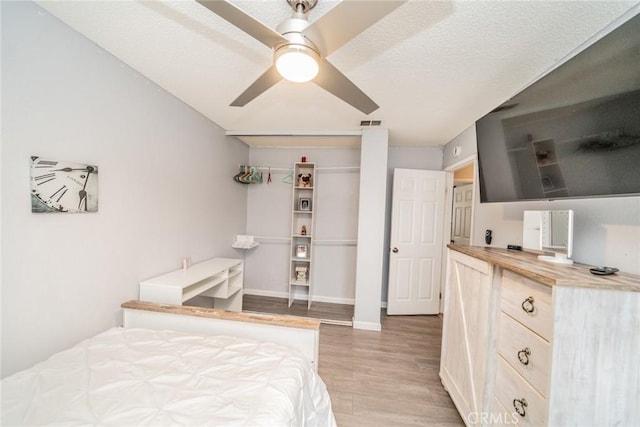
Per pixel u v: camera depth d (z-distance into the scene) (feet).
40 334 4.29
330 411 4.44
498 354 4.40
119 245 5.74
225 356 4.01
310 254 11.50
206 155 9.12
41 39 4.14
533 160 4.83
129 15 4.27
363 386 6.43
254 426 2.68
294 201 11.69
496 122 5.82
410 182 11.09
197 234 8.78
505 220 6.87
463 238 12.76
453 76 5.78
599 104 3.51
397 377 6.82
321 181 12.48
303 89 6.66
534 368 3.48
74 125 4.69
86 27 4.58
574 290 3.04
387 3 2.75
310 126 9.54
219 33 4.67
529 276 3.47
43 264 4.30
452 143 10.61
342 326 9.89
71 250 4.74
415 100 7.04
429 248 11.21
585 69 3.64
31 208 4.09
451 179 11.25
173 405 2.96
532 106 4.72
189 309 5.45
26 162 4.02
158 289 6.25
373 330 9.55
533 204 5.90
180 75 6.21
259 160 12.89
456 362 5.70
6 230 3.82
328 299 12.42
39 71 4.14
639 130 3.07
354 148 12.21
